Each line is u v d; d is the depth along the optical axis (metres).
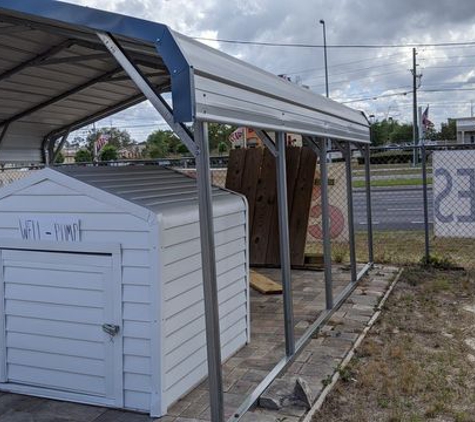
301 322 5.17
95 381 3.48
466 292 6.11
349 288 6.12
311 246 9.16
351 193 6.49
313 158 7.96
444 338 4.68
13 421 3.29
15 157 7.16
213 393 2.82
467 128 46.41
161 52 2.58
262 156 8.17
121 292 3.34
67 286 3.50
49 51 4.76
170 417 3.29
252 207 8.11
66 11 2.82
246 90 3.18
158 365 3.27
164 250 3.29
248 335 4.60
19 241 3.59
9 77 5.31
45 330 3.58
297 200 7.89
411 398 3.58
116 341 3.38
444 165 7.91
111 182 3.63
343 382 3.82
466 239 8.27
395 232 10.39
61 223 3.47
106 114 7.24
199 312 3.73
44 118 7.02
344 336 4.70
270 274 7.54
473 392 3.66
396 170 14.38
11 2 2.91
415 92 40.34
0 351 3.71
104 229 3.36
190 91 2.50
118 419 3.29
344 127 5.81
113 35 2.80
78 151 31.27
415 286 6.43
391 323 5.09
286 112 3.89
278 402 3.39
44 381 3.62
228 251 4.19
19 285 3.63
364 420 3.30
